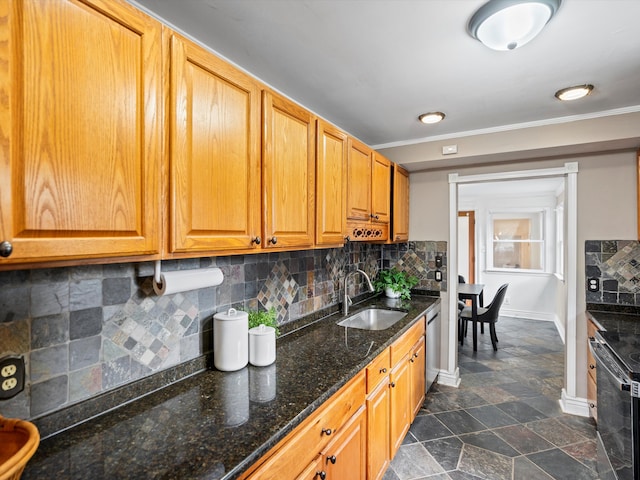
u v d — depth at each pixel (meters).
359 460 1.56
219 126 1.14
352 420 1.49
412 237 3.37
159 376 1.29
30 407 0.94
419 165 3.09
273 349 1.56
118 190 0.84
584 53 1.59
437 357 3.12
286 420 1.06
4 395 0.89
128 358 1.20
